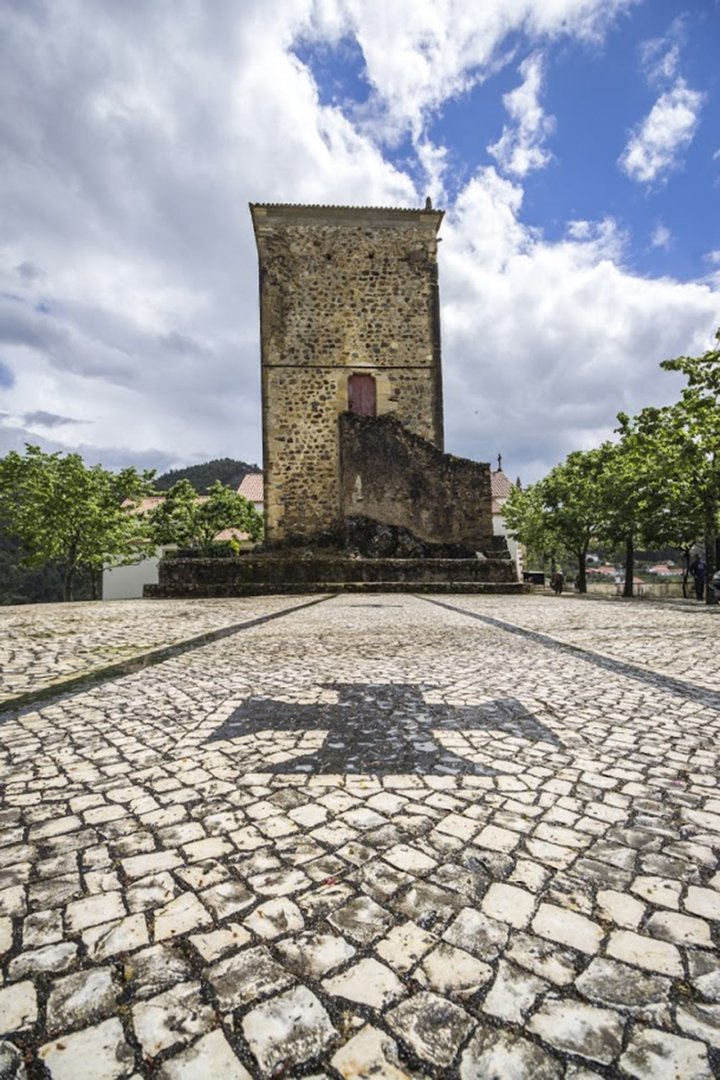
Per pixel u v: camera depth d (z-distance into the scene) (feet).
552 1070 3.26
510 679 13.38
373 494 59.36
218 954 4.16
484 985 3.87
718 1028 3.54
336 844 5.73
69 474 74.28
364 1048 3.40
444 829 6.04
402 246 65.36
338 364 64.54
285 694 11.95
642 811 6.46
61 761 8.08
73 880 5.11
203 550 67.62
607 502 68.64
